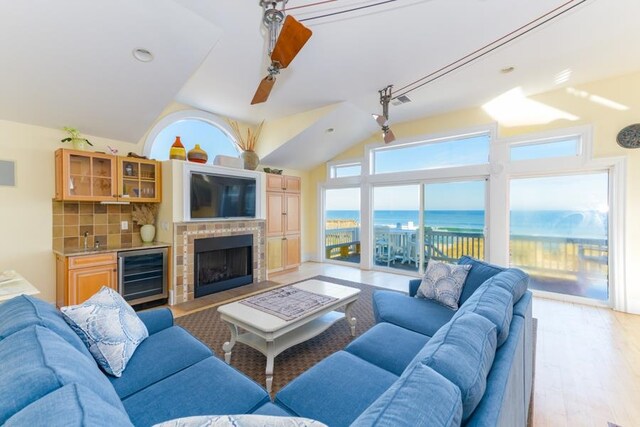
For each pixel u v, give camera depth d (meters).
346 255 6.27
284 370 2.16
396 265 5.48
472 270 2.45
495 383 0.91
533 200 4.10
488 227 4.34
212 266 4.22
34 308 1.31
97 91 2.95
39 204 3.18
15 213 3.04
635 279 3.33
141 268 3.43
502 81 3.52
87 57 2.57
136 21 2.36
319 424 0.66
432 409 0.65
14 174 3.04
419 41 2.71
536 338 2.72
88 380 0.86
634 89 3.30
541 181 4.04
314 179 6.65
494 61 3.06
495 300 1.39
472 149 4.55
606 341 2.65
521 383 1.37
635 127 3.28
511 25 2.47
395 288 4.39
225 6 2.27
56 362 0.84
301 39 1.76
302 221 6.59
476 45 2.76
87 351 1.32
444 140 4.80
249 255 4.66
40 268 3.18
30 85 2.68
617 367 2.23
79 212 3.44
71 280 2.92
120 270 3.24
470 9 2.27
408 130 5.08
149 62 2.75
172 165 3.69
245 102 4.32
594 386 2.00
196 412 1.16
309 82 3.60
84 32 2.35
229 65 3.23
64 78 2.71
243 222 4.52
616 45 2.75
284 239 5.52
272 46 2.11
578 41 2.69
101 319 1.48
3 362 0.84
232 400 1.23
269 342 2.03
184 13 2.34
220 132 5.05
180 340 1.74
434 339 1.03
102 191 3.38
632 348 2.52
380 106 4.43
